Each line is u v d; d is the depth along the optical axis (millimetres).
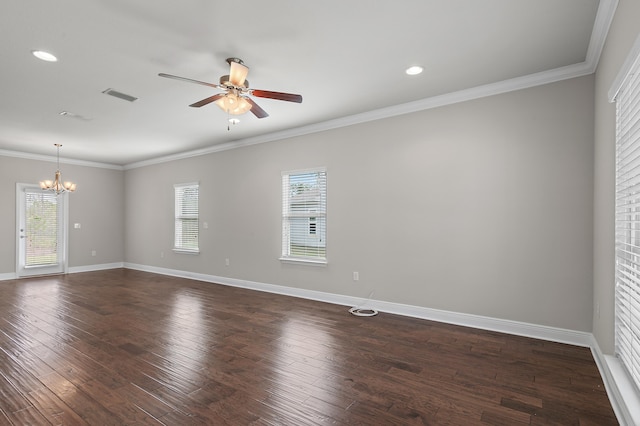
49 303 4680
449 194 3742
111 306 4516
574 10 2229
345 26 2420
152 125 4820
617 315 2188
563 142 3135
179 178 6859
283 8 2203
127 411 2051
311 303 4648
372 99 3854
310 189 4980
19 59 2850
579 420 1965
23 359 2803
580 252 3059
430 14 2283
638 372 1781
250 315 4078
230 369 2623
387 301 4180
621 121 2090
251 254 5652
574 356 2828
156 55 2814
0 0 2076
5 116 4355
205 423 1938
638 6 1647
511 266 3387
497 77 3293
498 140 3459
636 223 1918
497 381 2422
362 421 1961
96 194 7727
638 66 1681
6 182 6496
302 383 2404
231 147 5934
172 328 3602
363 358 2824
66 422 1937
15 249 6609
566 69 3066
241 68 2680
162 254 7219
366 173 4355
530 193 3293
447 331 3473
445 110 3770
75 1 2105
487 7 2207
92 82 3324
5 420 1955
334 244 4648
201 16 2283
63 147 6219
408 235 4020
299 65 3021
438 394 2252
